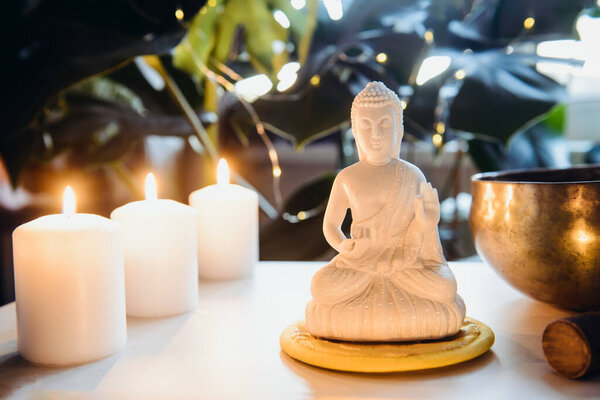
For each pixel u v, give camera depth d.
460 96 0.86
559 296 0.63
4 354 0.61
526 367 0.57
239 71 0.99
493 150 0.94
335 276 0.59
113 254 0.60
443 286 0.58
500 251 0.65
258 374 0.56
